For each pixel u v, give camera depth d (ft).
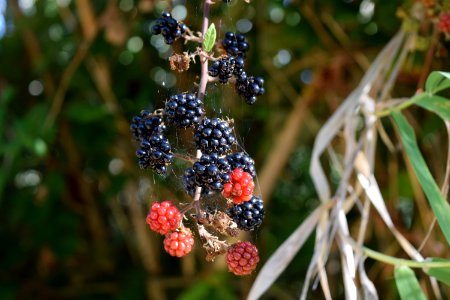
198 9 1.89
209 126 1.44
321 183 1.98
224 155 1.48
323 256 1.90
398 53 2.28
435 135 2.51
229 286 2.78
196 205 1.48
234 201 1.45
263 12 2.75
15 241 3.10
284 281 3.18
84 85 2.93
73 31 2.97
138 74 2.98
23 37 3.00
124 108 2.95
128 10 2.72
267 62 2.84
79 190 3.04
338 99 2.67
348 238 1.83
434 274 1.71
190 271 3.00
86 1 2.72
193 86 1.74
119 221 3.20
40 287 3.13
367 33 2.61
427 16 2.01
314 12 2.63
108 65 2.91
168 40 1.52
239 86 1.53
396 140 2.65
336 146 2.84
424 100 1.79
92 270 3.18
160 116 1.49
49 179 2.90
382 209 1.89
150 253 3.03
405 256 2.54
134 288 3.01
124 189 3.07
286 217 3.22
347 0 2.57
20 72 3.13
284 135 2.70
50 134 2.62
